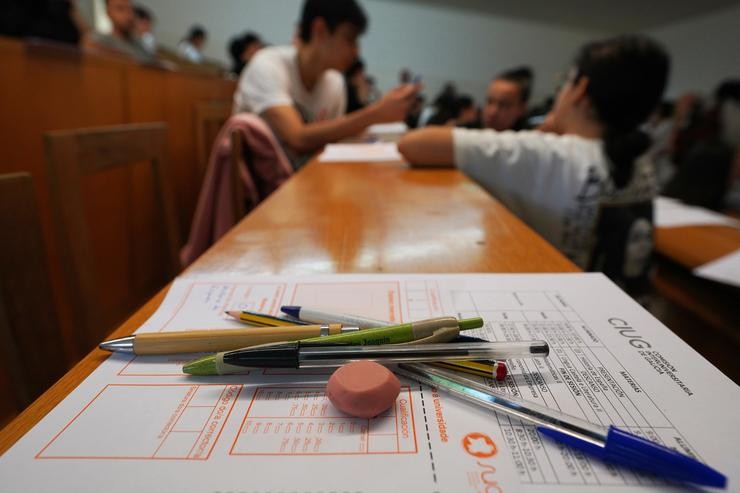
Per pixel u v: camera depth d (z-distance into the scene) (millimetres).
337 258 432
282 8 5695
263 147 1036
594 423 214
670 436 210
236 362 255
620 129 832
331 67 1515
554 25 6656
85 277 660
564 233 845
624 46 793
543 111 2459
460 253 445
